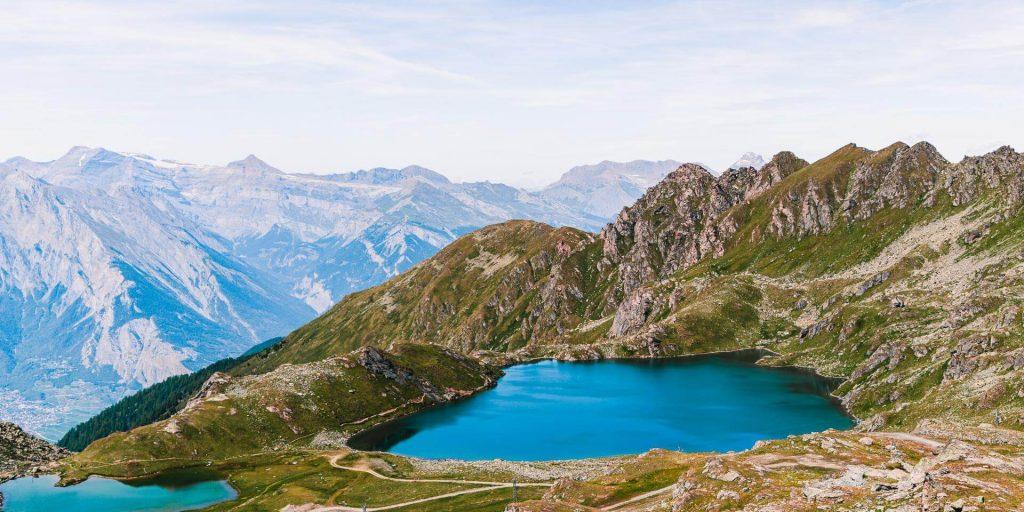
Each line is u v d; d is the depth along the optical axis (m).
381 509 150.50
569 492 121.31
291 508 155.12
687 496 93.25
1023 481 67.12
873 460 107.00
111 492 174.62
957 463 74.62
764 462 109.38
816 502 74.31
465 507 142.50
